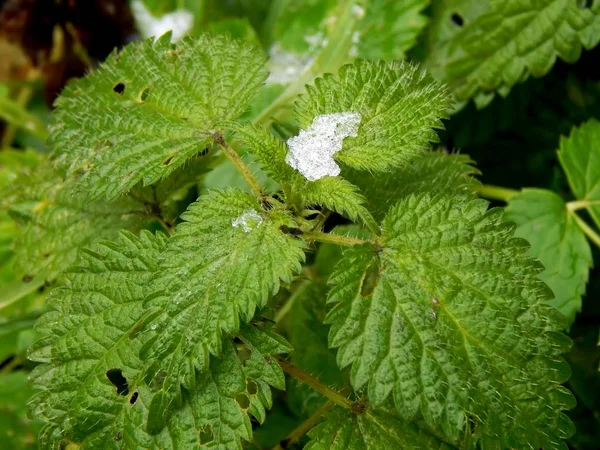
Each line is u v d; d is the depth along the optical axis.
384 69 0.15
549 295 0.13
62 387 0.13
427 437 0.13
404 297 0.13
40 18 0.29
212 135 0.15
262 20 0.30
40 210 0.17
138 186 0.17
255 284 0.12
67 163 0.15
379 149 0.14
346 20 0.24
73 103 0.16
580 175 0.21
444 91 0.14
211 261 0.13
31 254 0.17
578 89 0.25
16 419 0.21
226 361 0.13
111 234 0.17
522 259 0.13
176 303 0.12
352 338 0.12
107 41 0.30
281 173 0.14
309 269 0.20
